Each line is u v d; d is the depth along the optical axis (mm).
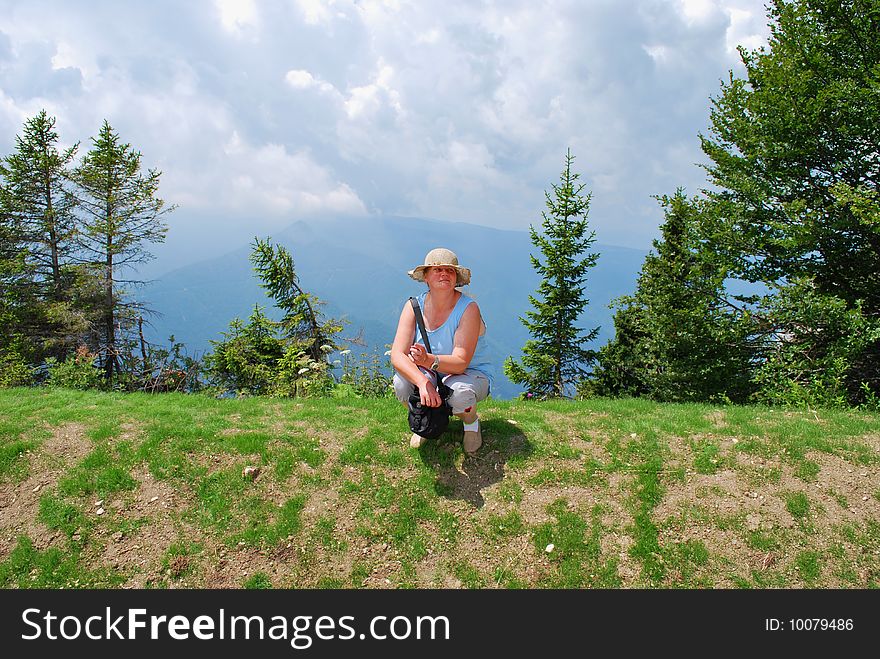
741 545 4363
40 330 21531
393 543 4531
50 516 4703
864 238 11633
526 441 5676
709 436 5762
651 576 4176
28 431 5887
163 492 5004
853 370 11125
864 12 11328
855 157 11930
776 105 12203
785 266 13016
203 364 16922
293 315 16891
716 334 12492
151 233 23422
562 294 16375
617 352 17844
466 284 4773
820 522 4508
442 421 4539
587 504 4828
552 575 4234
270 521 4715
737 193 13367
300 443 5695
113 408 6832
